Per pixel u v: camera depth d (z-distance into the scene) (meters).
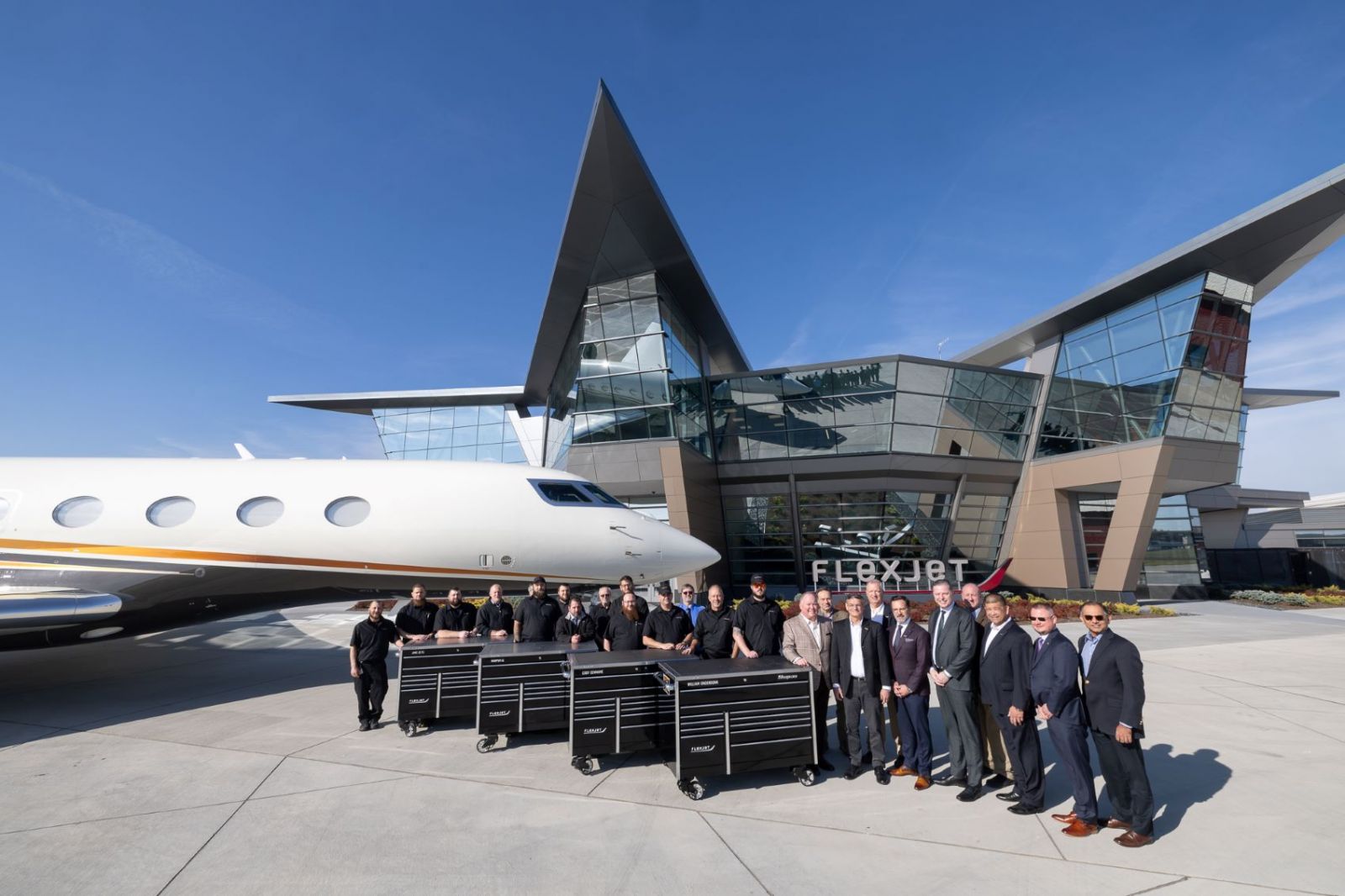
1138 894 4.15
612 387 25.98
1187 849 4.79
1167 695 9.80
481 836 5.07
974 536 29.61
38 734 8.20
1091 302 26.89
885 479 28.45
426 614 9.54
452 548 11.45
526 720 7.46
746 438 29.88
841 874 4.44
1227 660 12.98
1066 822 5.34
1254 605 27.53
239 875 4.48
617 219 22.77
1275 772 6.42
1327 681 10.87
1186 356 24.45
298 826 5.29
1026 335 30.41
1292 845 4.86
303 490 11.51
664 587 8.41
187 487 11.30
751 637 7.34
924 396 27.50
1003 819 5.43
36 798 5.94
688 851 4.81
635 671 6.71
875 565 28.83
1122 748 4.98
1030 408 29.95
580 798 5.93
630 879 4.37
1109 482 26.48
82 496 11.03
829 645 6.95
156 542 10.77
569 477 12.74
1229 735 7.71
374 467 12.09
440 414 46.06
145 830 5.22
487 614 9.73
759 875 4.43
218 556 10.85
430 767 6.85
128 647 16.72
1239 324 25.03
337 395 43.94
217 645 17.23
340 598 11.99
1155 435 25.23
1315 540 47.06
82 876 4.48
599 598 9.15
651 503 28.05
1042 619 5.41
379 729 8.41
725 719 6.09
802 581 29.61
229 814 5.56
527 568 11.77
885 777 6.34
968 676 6.05
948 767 6.84
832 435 28.42
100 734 8.19
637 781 6.40
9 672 13.12
